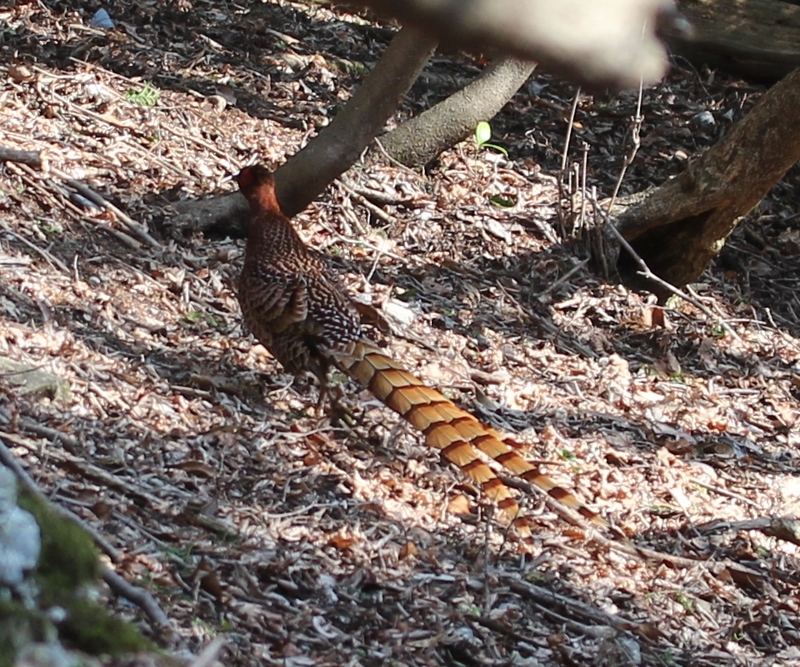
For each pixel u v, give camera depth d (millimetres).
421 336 12297
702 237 15086
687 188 14859
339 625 7145
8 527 4484
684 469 11016
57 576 4785
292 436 9320
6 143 12664
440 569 8180
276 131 15586
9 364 8555
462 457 8516
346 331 9102
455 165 16141
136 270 11312
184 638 6105
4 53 14914
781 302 15969
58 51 15570
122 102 14680
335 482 8836
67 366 9070
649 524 9945
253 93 16406
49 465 7516
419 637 7266
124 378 9250
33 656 4234
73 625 4629
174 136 14398
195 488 8094
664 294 15289
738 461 11594
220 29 17922
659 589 8953
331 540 8008
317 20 19531
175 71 16188
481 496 9352
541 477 8492
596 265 14992
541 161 17172
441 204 15086
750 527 10148
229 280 11852
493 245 14617
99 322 10156
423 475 9383
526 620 7941
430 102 17938
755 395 13352
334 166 12703
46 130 13406
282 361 9602
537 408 11516
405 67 12391
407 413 8703
